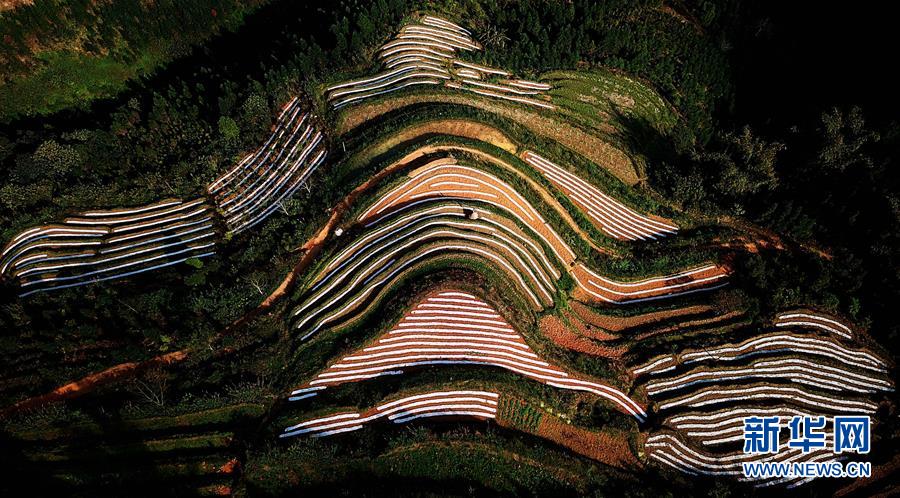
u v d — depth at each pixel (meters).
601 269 69.44
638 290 69.25
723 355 62.88
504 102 81.31
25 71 86.94
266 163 76.50
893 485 56.09
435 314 60.28
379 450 52.16
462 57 84.44
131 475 50.12
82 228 71.38
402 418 55.06
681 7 98.12
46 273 67.12
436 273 62.66
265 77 80.62
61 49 89.25
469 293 61.34
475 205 68.06
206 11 98.75
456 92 80.50
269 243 67.62
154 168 75.94
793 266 67.88
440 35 87.06
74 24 90.31
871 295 66.56
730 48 92.94
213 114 81.06
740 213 73.38
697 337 64.19
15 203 70.12
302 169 75.62
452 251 64.69
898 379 62.84
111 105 89.94
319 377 57.53
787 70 90.69
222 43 99.19
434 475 52.44
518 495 52.38
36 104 86.81
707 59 90.62
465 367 57.97
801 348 63.84
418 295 60.38
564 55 86.81
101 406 53.81
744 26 95.06
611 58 87.44
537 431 56.19
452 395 56.22
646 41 89.25
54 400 54.91
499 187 70.94
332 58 82.56
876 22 91.12
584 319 65.94
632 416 58.75
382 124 75.25
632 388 60.06
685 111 86.31
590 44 87.88
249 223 71.94
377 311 61.69
